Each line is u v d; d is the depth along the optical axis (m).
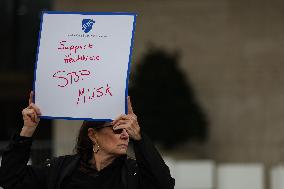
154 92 36.06
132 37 10.33
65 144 27.75
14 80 44.28
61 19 10.52
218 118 37.84
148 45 38.19
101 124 10.23
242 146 37.78
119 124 9.83
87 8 39.09
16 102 44.34
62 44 10.46
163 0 38.47
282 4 38.16
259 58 38.09
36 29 43.94
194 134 36.59
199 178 29.81
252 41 38.22
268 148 37.75
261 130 37.84
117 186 10.09
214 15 38.31
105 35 10.38
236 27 38.28
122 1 38.84
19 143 10.14
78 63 10.37
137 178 10.08
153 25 38.47
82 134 10.47
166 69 36.59
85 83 10.30
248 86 38.06
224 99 38.00
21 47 44.12
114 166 10.22
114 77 10.24
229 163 37.69
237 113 37.94
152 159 9.80
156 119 35.91
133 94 36.03
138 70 36.56
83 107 10.26
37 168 10.39
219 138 37.75
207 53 38.19
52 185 10.12
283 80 37.97
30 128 10.22
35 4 43.78
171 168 29.55
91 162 10.41
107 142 10.16
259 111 37.94
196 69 38.06
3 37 44.22
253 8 38.25
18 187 10.28
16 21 44.09
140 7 38.69
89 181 10.12
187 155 36.81
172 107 36.09
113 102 10.20
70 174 10.19
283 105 37.84
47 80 10.40
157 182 9.85
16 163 10.13
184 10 38.47
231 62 38.16
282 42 38.06
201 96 37.94
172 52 38.03
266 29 38.19
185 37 38.31
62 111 10.31
